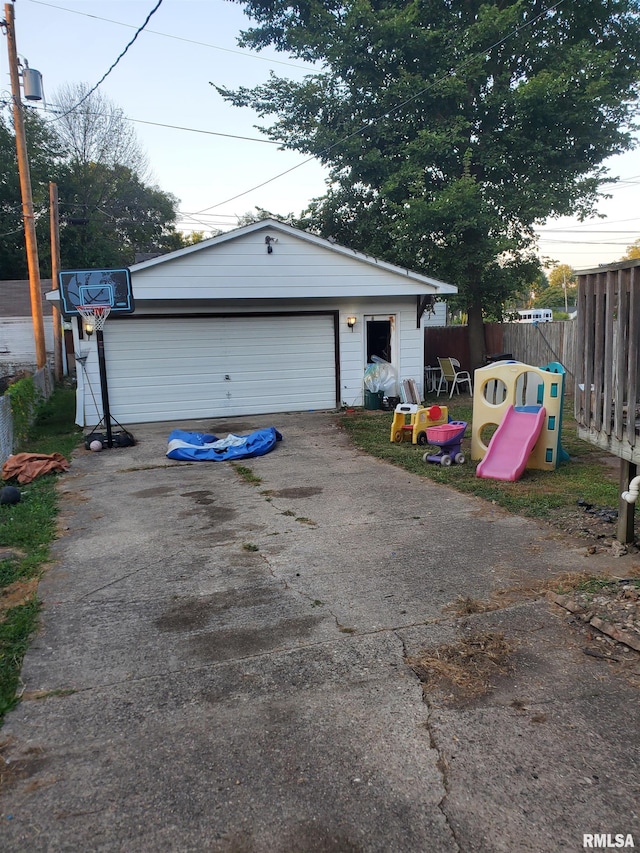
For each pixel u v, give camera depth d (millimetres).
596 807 1992
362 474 7188
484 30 14602
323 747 2334
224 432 10586
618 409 4141
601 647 3016
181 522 5477
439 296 16125
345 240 18312
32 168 30109
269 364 12641
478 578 3914
